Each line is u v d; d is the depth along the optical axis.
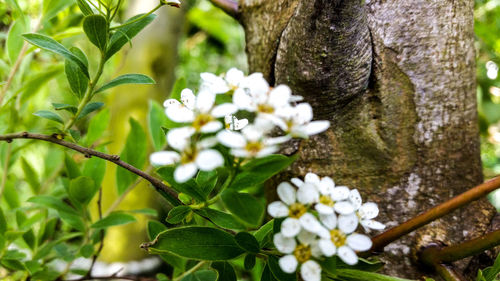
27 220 0.21
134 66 0.40
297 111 0.14
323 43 0.17
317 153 0.19
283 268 0.14
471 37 0.20
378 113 0.19
